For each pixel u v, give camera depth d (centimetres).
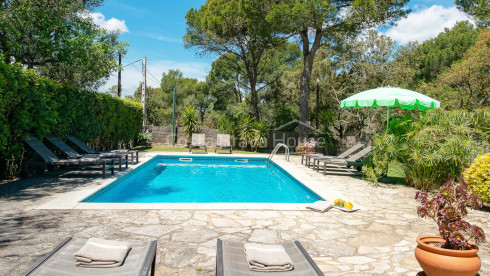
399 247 340
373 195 627
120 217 413
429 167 666
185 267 273
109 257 204
